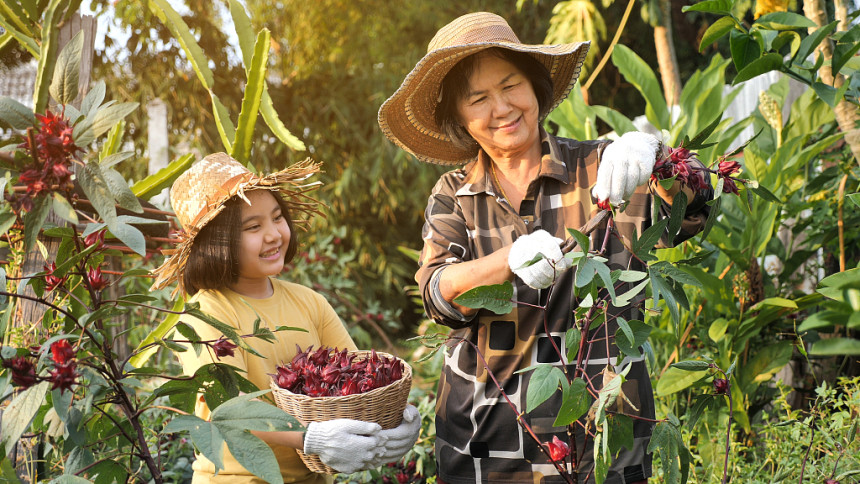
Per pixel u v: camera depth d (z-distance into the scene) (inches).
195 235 63.8
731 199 113.3
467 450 64.1
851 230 103.0
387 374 57.7
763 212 100.2
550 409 61.0
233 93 307.0
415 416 59.5
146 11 263.1
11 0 72.3
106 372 46.3
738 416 90.6
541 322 61.0
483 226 64.0
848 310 38.9
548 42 210.4
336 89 323.3
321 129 316.8
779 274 112.2
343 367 57.7
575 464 52.2
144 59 294.7
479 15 63.1
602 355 60.4
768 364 98.8
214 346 50.0
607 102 343.6
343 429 53.3
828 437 70.2
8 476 49.3
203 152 290.2
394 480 94.1
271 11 327.9
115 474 51.6
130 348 109.3
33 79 212.2
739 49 62.7
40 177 39.6
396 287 336.2
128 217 40.8
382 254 324.2
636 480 60.2
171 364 134.9
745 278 101.5
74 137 39.9
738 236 110.2
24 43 73.5
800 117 112.0
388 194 316.5
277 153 309.6
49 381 41.6
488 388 62.7
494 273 55.9
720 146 111.4
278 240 65.4
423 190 321.1
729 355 97.6
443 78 65.9
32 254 73.9
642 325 46.8
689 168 49.8
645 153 47.6
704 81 117.9
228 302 64.2
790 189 110.6
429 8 324.2
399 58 328.2
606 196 47.5
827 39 71.2
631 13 316.2
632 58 125.0
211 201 63.6
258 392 42.2
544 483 61.2
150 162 247.4
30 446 72.2
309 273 227.1
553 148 63.4
